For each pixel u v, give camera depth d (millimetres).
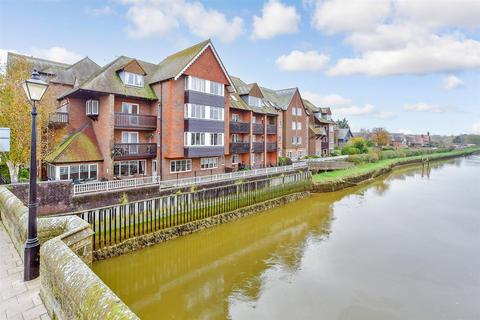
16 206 8922
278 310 10719
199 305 11086
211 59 25188
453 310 10797
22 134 17938
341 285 12469
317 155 49875
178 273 13734
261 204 25234
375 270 13867
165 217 17750
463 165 65188
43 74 23422
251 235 19078
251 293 11883
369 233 19188
